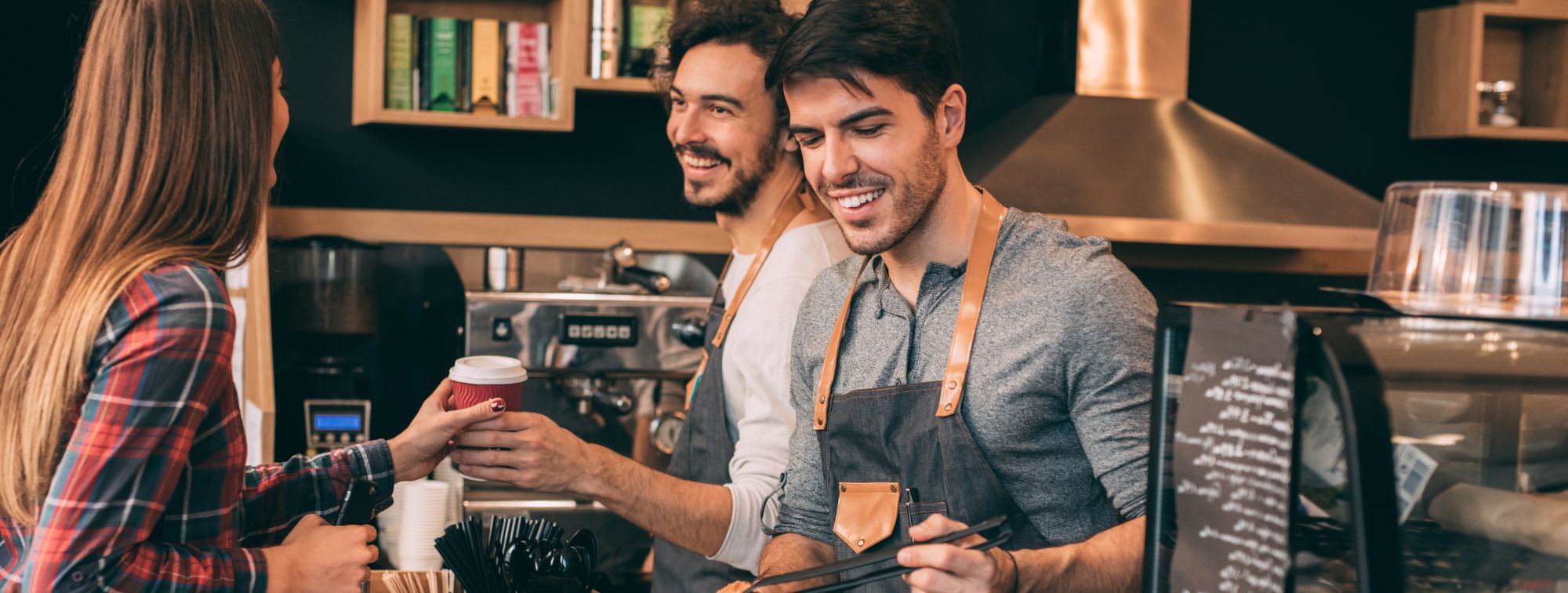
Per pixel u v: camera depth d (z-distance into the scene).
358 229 3.32
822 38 1.43
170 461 1.18
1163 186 3.20
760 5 1.98
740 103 1.95
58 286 1.19
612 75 3.20
